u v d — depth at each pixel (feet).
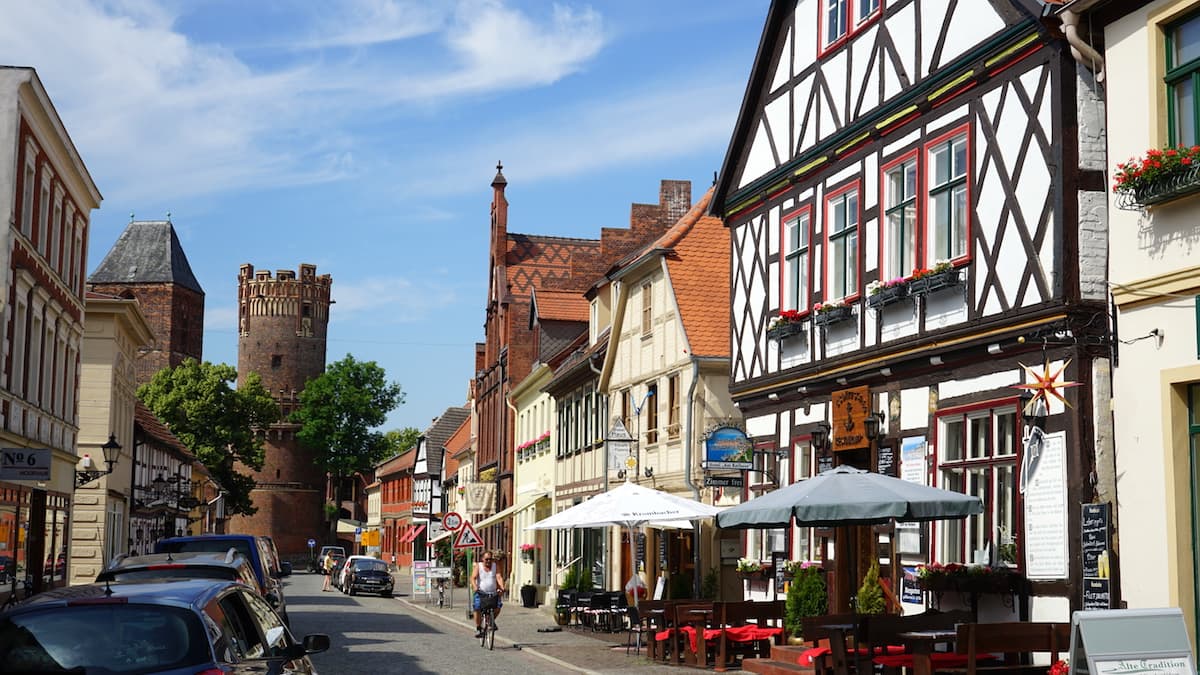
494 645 86.07
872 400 65.46
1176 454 45.37
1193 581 44.78
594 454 125.70
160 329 402.93
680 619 71.00
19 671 27.02
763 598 78.18
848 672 52.03
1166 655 33.01
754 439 80.02
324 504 414.41
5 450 83.05
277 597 77.61
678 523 90.94
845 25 69.10
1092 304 50.31
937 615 53.26
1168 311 45.91
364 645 83.41
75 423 123.13
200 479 266.77
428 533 303.68
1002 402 54.49
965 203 57.77
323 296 421.59
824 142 70.44
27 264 96.63
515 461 173.88
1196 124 44.98
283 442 404.16
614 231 159.84
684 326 98.78
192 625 28.32
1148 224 46.83
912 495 51.29
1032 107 53.21
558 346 164.25
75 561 143.02
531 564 158.20
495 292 190.60
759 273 79.41
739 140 81.82
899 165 63.26
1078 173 51.11
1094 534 48.37
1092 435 49.70
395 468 381.19
